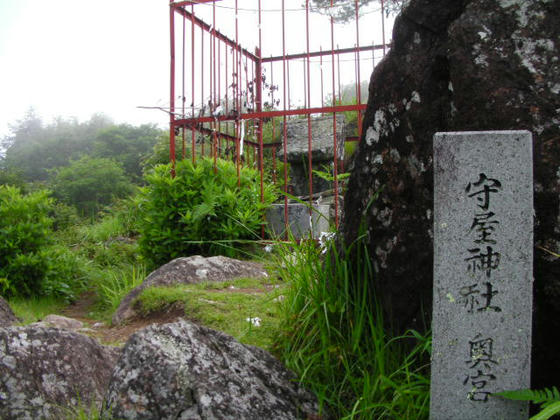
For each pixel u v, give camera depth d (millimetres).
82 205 20344
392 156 2092
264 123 8547
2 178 16156
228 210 5145
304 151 7168
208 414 1422
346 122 8625
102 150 45562
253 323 2736
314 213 5090
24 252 4785
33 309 4387
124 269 5766
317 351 2154
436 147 1565
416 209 1998
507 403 1533
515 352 1524
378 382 1905
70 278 5285
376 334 2115
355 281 2312
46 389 1784
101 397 1892
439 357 1575
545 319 1706
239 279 3998
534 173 1684
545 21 1714
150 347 1541
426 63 1972
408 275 2033
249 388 1620
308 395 1866
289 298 2498
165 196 5301
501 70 1742
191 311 3152
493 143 1528
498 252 1529
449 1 1940
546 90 1678
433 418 1586
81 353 1978
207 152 8969
